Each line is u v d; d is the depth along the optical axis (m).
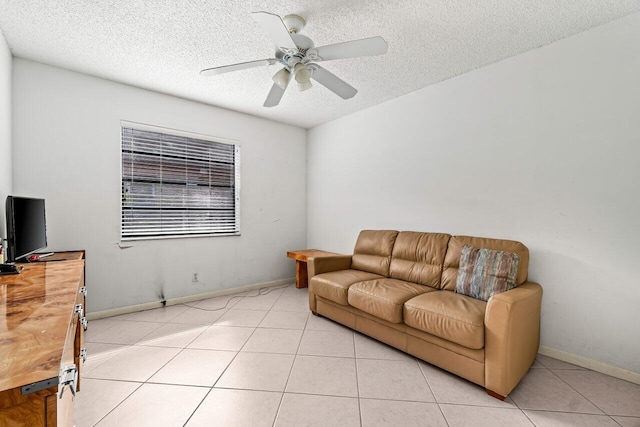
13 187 2.39
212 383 1.77
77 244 2.70
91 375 1.84
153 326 2.63
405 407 1.57
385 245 2.99
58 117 2.60
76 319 1.19
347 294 2.46
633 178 1.85
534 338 1.97
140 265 3.04
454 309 1.83
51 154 2.57
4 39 2.13
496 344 1.63
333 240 4.08
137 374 1.86
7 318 0.81
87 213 2.74
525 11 1.85
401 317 2.07
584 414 1.52
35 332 0.71
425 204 2.99
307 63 1.94
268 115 3.89
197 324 2.68
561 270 2.12
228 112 3.68
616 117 1.90
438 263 2.52
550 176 2.18
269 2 1.77
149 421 1.44
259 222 3.98
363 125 3.65
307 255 3.67
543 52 2.21
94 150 2.77
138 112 3.02
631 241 1.86
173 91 3.11
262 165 4.01
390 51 2.31
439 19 1.93
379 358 2.10
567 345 2.09
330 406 1.57
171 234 3.28
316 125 4.33
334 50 1.78
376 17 1.91
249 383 1.77
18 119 2.42
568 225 2.09
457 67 2.56
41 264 1.74
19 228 1.81
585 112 2.02
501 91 2.44
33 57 2.43
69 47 2.29
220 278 3.62
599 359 1.95
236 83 2.92
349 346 2.28
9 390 0.48
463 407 1.57
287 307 3.17
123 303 2.94
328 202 4.15
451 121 2.77
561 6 1.79
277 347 2.25
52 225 2.58
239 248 3.79
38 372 0.52
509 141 2.39
